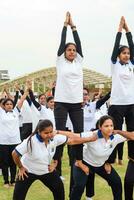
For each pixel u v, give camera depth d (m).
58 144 6.09
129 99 6.50
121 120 6.56
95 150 6.17
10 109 8.76
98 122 6.27
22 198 6.10
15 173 8.77
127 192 6.59
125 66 6.55
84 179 6.37
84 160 6.39
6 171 8.68
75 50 6.63
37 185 8.81
